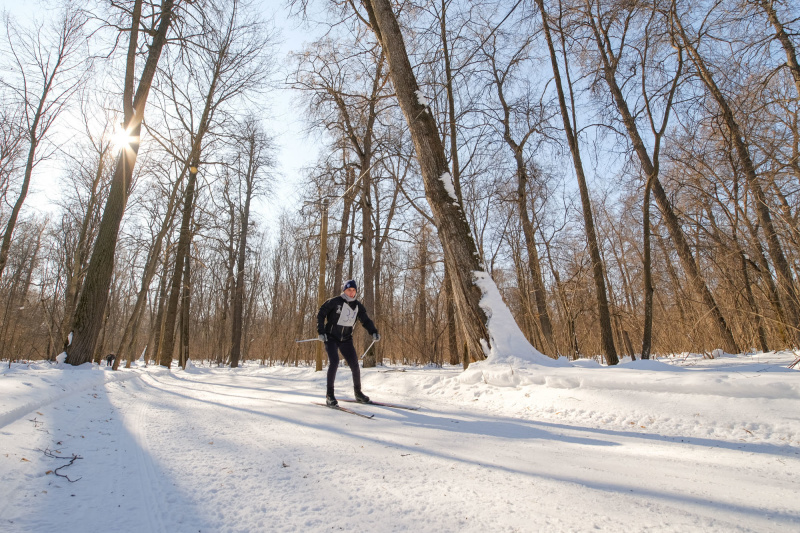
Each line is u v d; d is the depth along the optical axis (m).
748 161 8.27
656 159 7.75
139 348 40.88
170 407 4.74
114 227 8.66
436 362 13.34
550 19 8.65
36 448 2.55
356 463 2.50
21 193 12.96
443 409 4.96
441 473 2.31
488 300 6.65
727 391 4.05
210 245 17.00
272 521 1.68
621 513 1.75
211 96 12.20
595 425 3.98
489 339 6.47
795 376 3.97
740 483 2.17
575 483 2.14
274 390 7.24
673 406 4.08
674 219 10.39
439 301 14.21
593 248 8.25
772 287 8.27
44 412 3.59
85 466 2.35
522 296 10.75
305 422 3.85
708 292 10.12
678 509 1.80
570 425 3.95
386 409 4.88
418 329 14.73
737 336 10.71
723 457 2.72
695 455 2.78
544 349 10.22
